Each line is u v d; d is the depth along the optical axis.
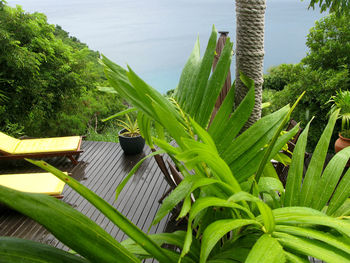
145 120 1.21
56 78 9.99
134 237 0.57
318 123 7.54
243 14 1.69
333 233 0.75
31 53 8.20
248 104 1.01
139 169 4.10
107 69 0.93
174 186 2.43
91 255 0.44
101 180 3.91
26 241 0.42
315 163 0.94
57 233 0.40
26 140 4.62
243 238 0.87
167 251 0.86
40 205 0.40
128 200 3.43
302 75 7.55
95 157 4.56
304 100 7.46
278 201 1.02
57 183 3.38
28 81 8.62
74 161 4.34
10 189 0.37
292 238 0.61
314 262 2.28
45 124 10.52
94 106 11.52
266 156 0.89
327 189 0.89
